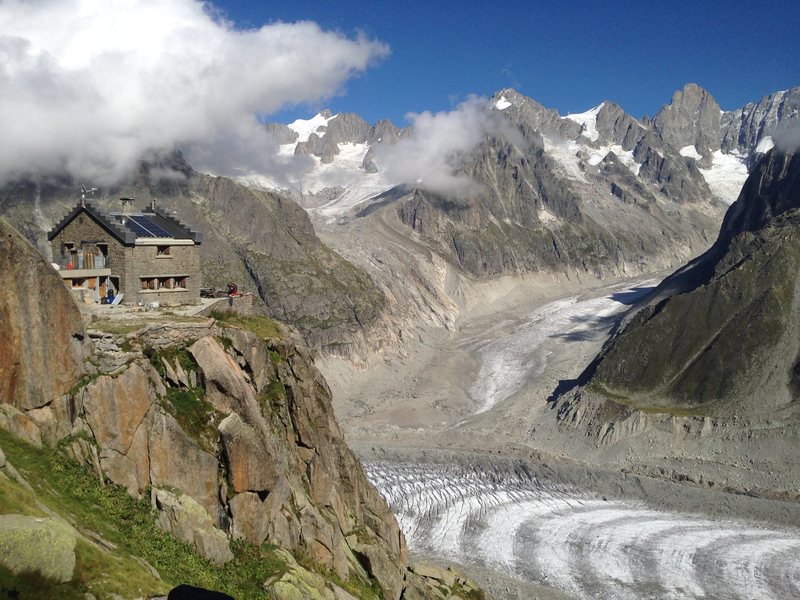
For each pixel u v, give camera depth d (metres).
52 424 25.08
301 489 36.19
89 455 25.34
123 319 31.41
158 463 26.98
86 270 38.03
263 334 40.44
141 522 25.30
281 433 36.06
